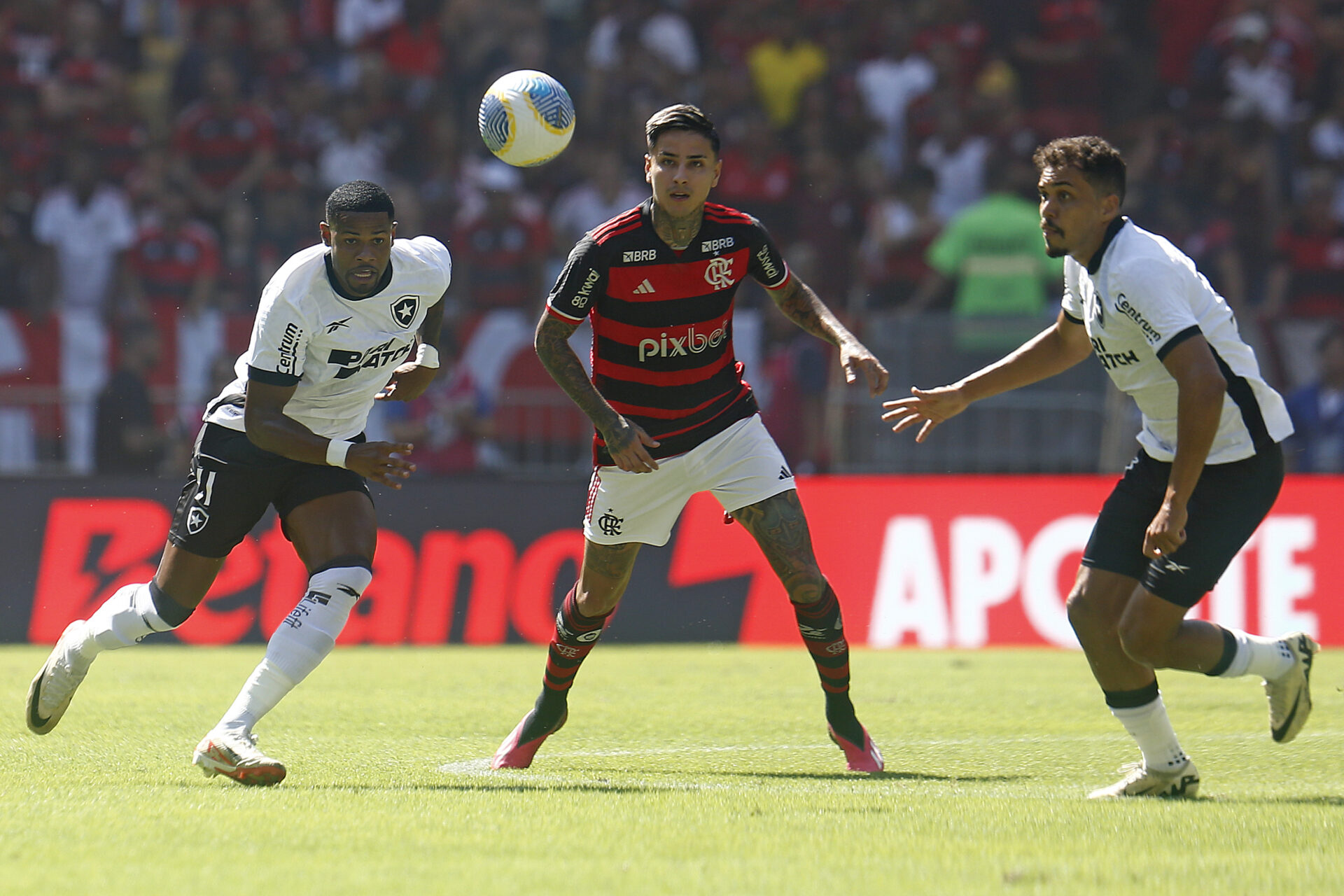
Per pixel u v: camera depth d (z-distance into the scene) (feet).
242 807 45.93
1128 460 129.80
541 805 46.98
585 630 58.39
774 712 77.25
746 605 121.90
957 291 166.61
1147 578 50.80
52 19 186.70
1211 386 46.98
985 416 131.64
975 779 55.93
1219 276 176.04
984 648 121.08
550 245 168.66
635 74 186.80
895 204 174.19
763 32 190.08
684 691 87.25
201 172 177.47
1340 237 176.76
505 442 140.87
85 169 173.99
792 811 46.26
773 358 151.23
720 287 56.90
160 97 183.83
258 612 120.37
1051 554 122.01
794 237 176.35
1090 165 49.49
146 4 191.31
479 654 112.27
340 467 53.42
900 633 122.01
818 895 34.81
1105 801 49.21
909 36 190.19
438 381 148.56
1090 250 50.47
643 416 58.03
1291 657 54.80
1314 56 191.72
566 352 55.62
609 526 58.44
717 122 184.44
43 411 135.64
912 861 38.83
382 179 180.34
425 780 53.83
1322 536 119.85
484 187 177.06
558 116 60.75
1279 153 185.98
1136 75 195.00
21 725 68.90
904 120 185.06
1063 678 95.45
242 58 187.73
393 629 121.08
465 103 188.34
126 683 90.02
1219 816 45.60
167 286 170.71
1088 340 57.11
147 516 122.42
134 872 36.83
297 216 177.27
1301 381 149.18
